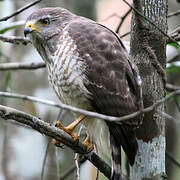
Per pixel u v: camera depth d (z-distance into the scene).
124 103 10.99
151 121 11.03
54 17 12.27
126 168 12.66
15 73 16.23
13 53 16.88
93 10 17.12
